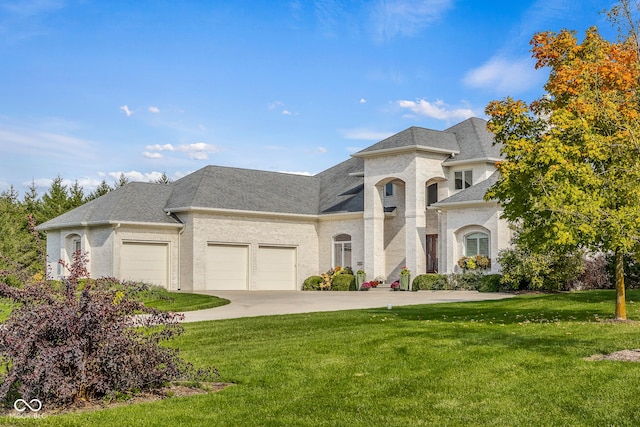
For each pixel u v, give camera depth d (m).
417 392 9.30
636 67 14.23
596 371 9.89
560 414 8.14
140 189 35.41
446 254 31.73
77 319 8.87
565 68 15.91
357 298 27.06
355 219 36.66
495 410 8.38
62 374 8.73
